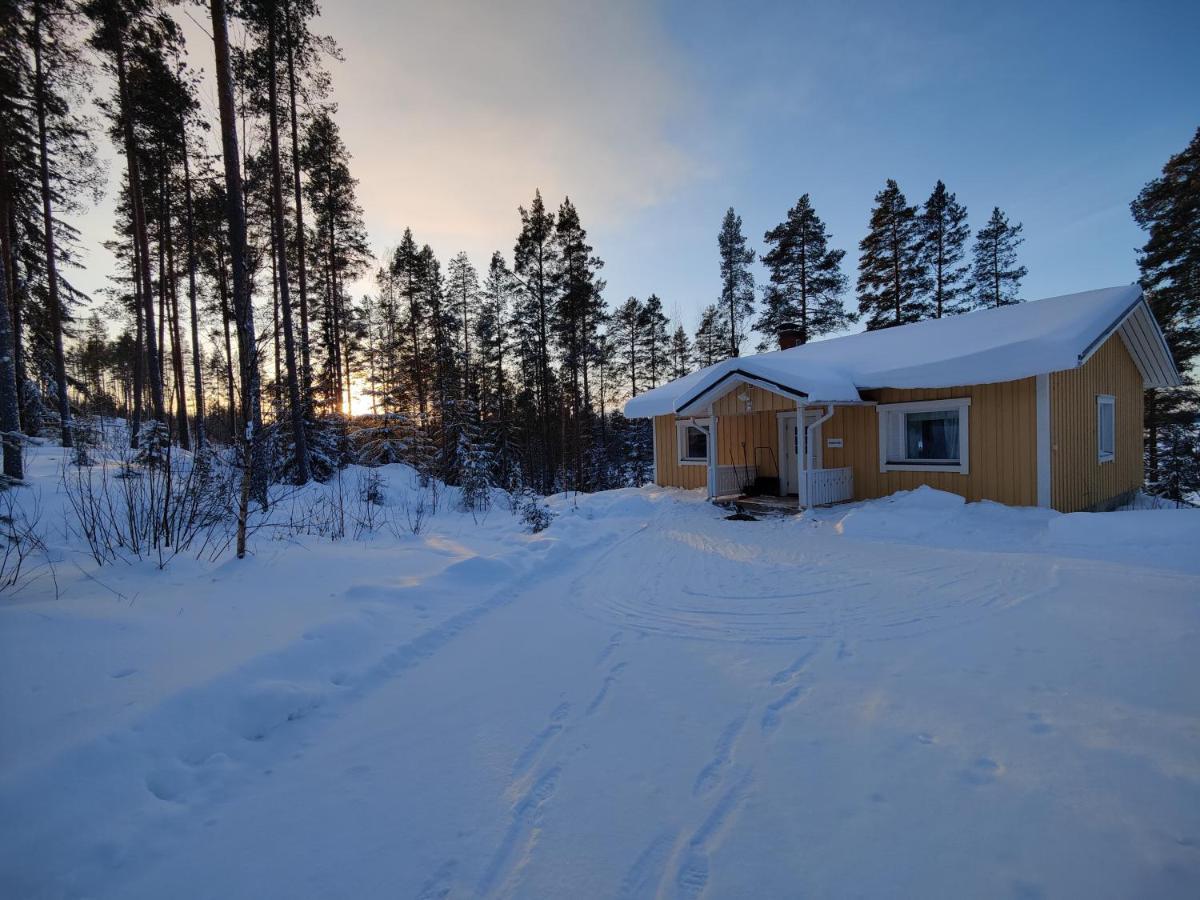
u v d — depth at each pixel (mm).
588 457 33594
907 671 3898
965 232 26453
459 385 26391
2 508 7273
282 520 9352
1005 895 1954
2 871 2035
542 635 4895
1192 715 3113
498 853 2268
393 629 4723
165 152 17859
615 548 8812
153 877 2129
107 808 2420
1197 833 2201
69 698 3084
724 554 8109
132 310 25484
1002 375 9172
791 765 2816
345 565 6469
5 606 4156
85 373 32562
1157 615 4703
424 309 29531
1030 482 9461
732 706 3490
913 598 5602
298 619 4531
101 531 6625
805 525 10000
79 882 2068
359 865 2207
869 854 2180
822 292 26891
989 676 3744
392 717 3441
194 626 4246
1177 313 19703
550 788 2693
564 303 26781
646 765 2869
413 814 2520
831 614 5246
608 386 38562
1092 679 3615
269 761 2967
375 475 14586
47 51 12875
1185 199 18672
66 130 15539
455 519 11289
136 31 13305
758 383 11492
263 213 16469
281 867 2195
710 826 2387
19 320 17906
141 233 16453
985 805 2439
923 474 10859
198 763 2863
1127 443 12477
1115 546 6918
